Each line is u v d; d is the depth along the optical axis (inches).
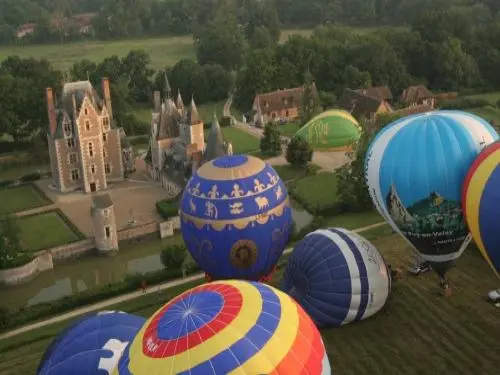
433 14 6550.2
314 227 3107.8
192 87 6176.2
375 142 2303.2
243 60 7204.7
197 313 1330.0
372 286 2148.1
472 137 2154.3
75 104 3727.9
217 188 2311.8
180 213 2466.8
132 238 3154.5
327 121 4387.3
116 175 4033.0
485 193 1971.0
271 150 4463.6
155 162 3949.3
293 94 5502.0
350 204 3339.1
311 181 3895.2
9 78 4857.3
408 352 2060.8
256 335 1282.0
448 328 2169.0
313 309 2159.2
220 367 1228.5
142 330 1352.1
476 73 6127.0
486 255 2080.5
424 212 2169.0
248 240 2330.2
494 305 2277.3
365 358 2044.8
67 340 1696.6
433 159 2122.3
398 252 2746.1
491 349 2043.6
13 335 2356.1
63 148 3794.3
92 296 2568.9
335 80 6215.6
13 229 2878.9
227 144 3452.3
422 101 5506.9
